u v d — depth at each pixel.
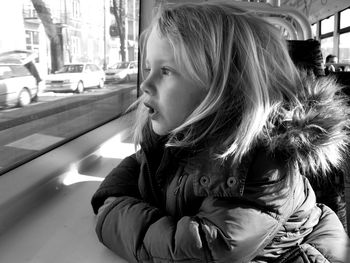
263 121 0.70
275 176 0.68
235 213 0.66
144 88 0.75
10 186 0.95
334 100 0.78
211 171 0.69
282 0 8.11
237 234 0.64
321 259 0.78
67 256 0.80
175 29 0.73
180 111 0.74
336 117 0.73
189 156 0.75
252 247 0.66
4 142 0.98
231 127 0.70
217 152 0.69
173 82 0.73
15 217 0.93
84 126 1.50
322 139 0.70
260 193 0.67
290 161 0.69
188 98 0.74
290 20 1.59
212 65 0.72
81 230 0.91
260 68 0.73
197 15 0.75
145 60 0.82
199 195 0.70
